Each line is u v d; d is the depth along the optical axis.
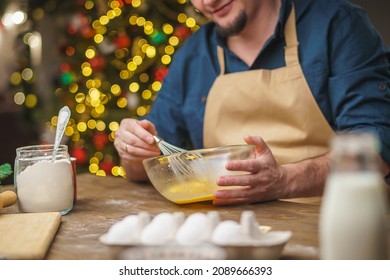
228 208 1.59
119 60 3.93
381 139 1.85
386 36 3.29
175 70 2.30
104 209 1.64
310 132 2.02
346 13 2.05
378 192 0.84
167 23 3.81
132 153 1.90
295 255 1.15
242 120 2.10
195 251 1.04
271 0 2.11
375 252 0.83
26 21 4.41
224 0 2.06
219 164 1.59
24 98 4.52
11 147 4.40
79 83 4.07
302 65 2.03
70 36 4.13
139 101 3.85
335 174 0.85
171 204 1.68
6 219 1.46
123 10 3.84
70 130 4.01
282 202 1.64
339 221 0.84
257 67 2.11
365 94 1.94
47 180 1.56
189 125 2.26
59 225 1.47
